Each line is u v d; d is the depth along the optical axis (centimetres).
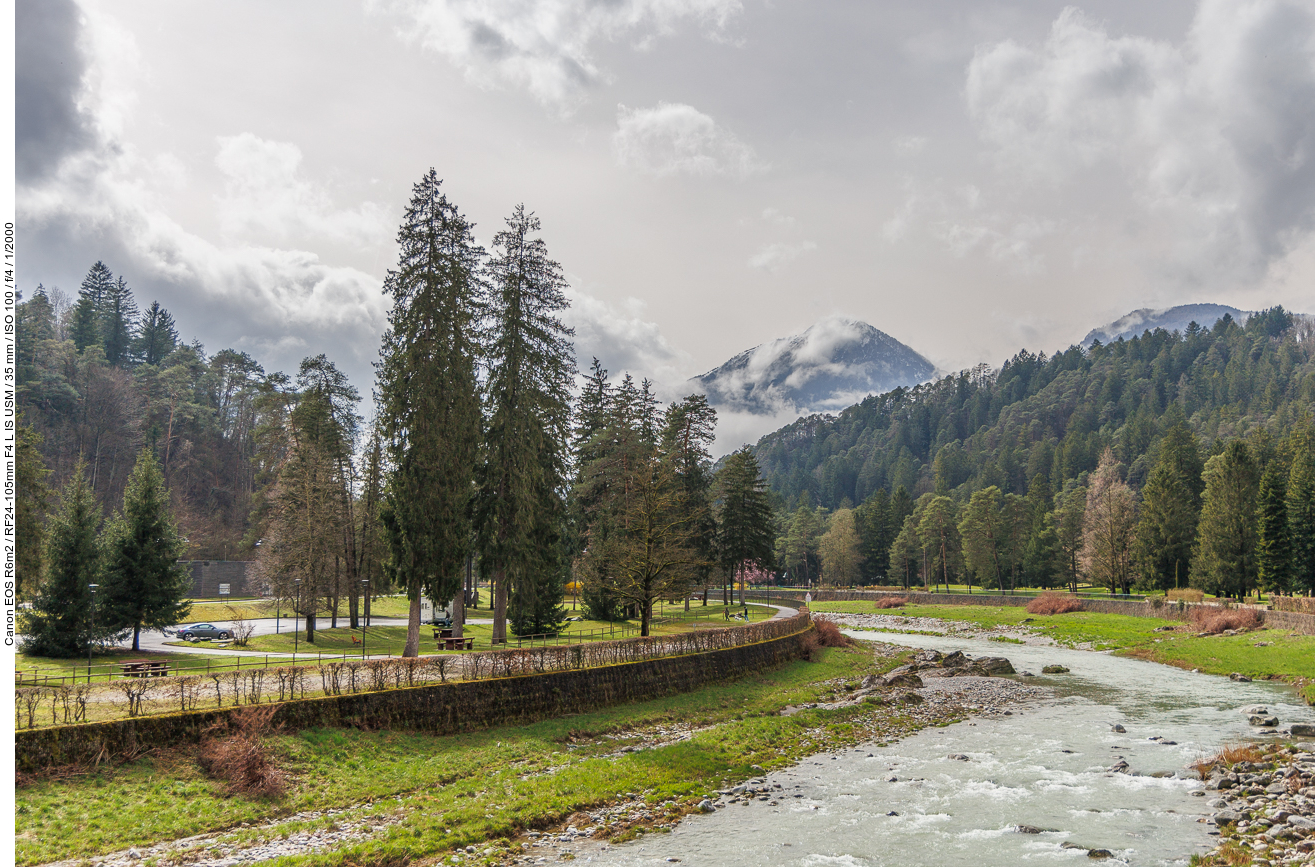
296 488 5197
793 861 1814
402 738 2614
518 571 4309
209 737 2241
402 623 6625
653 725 3288
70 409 9456
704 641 4191
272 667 3369
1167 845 1897
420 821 2002
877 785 2452
